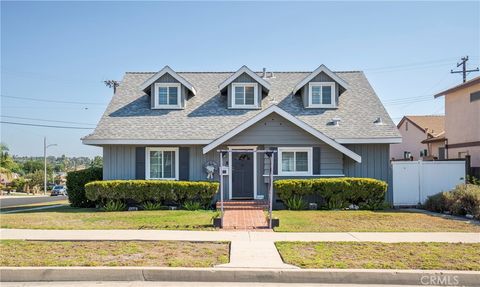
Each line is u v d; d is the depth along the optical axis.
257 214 14.77
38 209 19.08
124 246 9.31
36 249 9.01
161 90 20.69
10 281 7.25
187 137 18.31
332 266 7.52
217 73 24.09
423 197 18.72
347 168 18.69
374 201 17.16
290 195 16.86
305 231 11.29
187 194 17.16
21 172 94.44
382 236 10.47
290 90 22.23
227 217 13.99
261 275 7.27
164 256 8.34
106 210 16.94
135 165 18.61
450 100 25.14
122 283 7.10
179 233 10.91
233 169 18.41
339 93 21.80
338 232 11.09
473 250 8.86
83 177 19.36
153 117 19.80
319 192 16.92
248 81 20.48
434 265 7.60
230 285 6.99
